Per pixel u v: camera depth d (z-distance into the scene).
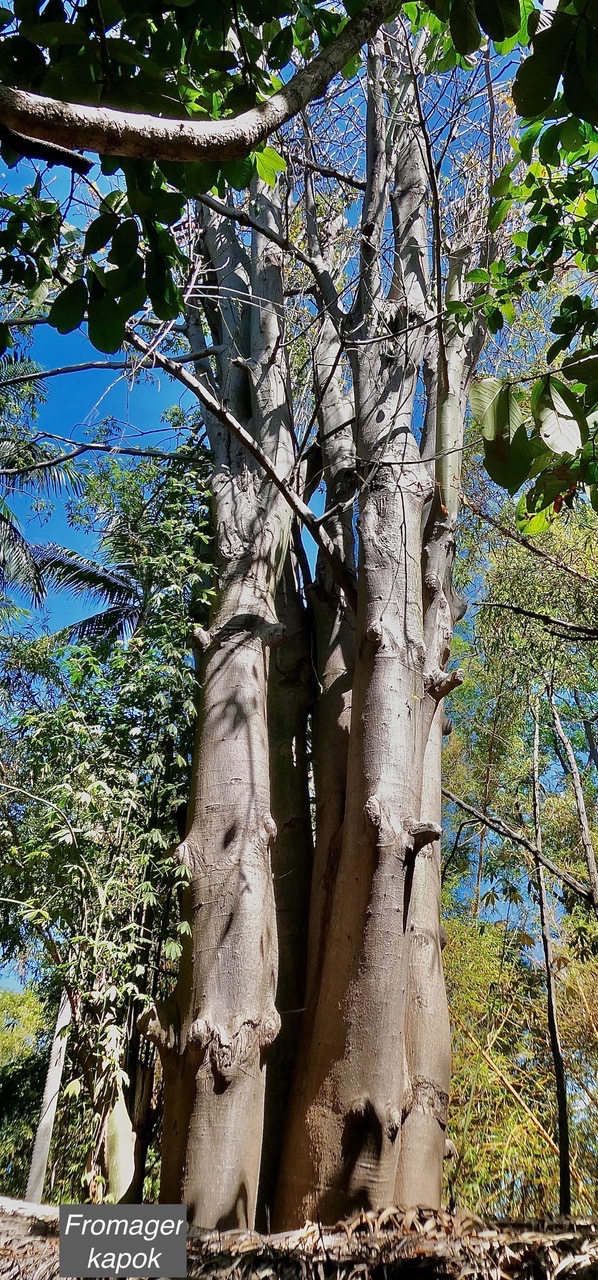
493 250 5.87
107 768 6.26
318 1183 4.25
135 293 2.15
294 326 7.80
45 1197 7.32
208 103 3.08
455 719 10.90
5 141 1.50
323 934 5.23
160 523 7.23
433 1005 5.07
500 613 8.73
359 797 5.00
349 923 4.76
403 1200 4.50
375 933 4.63
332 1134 4.33
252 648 5.89
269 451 6.69
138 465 8.38
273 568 6.34
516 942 8.56
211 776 5.45
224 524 6.45
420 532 5.68
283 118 1.65
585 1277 2.49
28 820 6.82
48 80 1.77
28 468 5.88
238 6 2.62
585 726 10.70
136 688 6.55
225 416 5.16
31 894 6.49
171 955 5.20
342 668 6.31
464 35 2.10
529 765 9.87
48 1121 7.58
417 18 3.57
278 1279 2.89
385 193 6.30
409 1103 4.77
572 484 2.75
